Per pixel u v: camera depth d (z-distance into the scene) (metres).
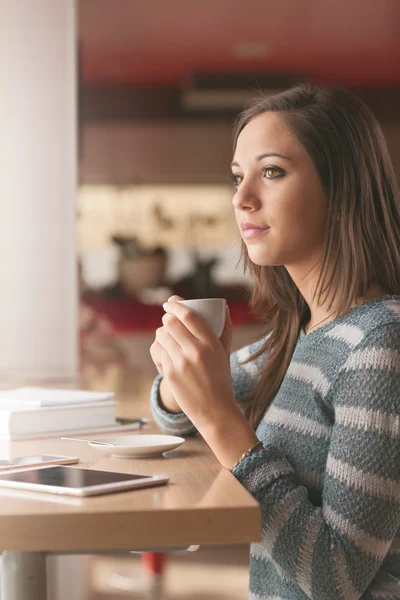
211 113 7.17
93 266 6.93
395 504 0.85
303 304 1.15
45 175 2.29
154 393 1.21
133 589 2.04
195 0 5.21
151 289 6.48
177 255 7.09
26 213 2.27
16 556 0.88
